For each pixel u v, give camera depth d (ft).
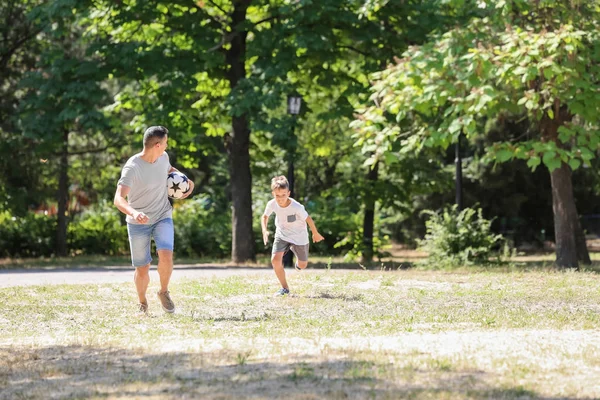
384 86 85.35
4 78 130.41
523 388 25.17
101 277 78.02
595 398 23.99
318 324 41.22
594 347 32.60
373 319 43.34
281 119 99.81
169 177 45.68
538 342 34.12
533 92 76.43
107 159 143.33
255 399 23.73
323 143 133.90
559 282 63.82
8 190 125.49
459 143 120.47
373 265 107.14
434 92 79.71
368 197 121.08
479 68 77.30
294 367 28.55
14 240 141.18
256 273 76.07
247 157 112.88
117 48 103.91
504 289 59.26
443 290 58.59
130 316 45.85
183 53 104.88
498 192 147.02
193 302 51.78
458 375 27.14
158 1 104.37
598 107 77.97
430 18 103.50
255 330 38.88
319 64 106.93
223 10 109.09
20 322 44.39
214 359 30.42
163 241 45.34
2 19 128.26
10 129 123.95
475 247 94.94
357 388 25.20
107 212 153.69
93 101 103.19
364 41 102.47
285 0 100.99
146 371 28.73
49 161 126.82
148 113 104.94
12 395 25.39
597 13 84.99
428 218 157.07
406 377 26.61
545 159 77.46
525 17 85.61
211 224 143.95
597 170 138.21
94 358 31.83
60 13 102.53
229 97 100.12
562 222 86.43
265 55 102.06
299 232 54.44
